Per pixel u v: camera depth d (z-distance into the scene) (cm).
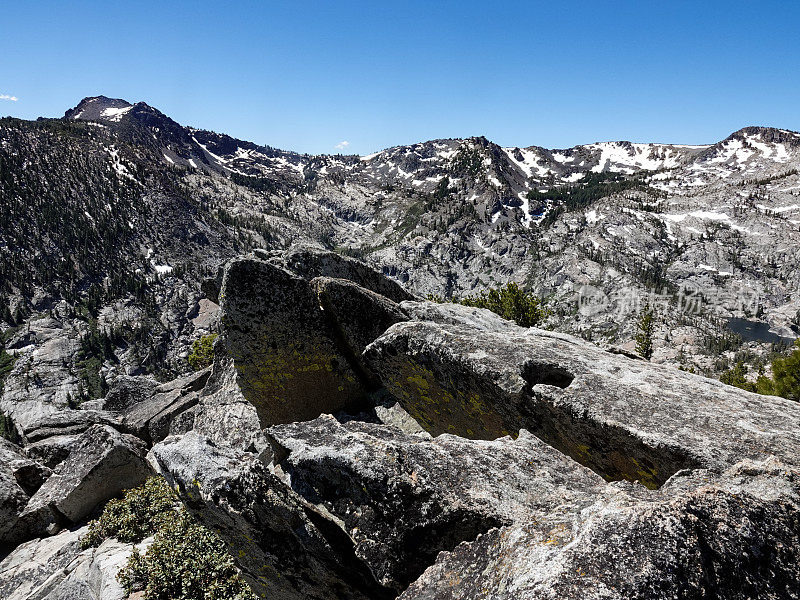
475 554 554
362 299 1432
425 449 706
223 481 714
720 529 450
